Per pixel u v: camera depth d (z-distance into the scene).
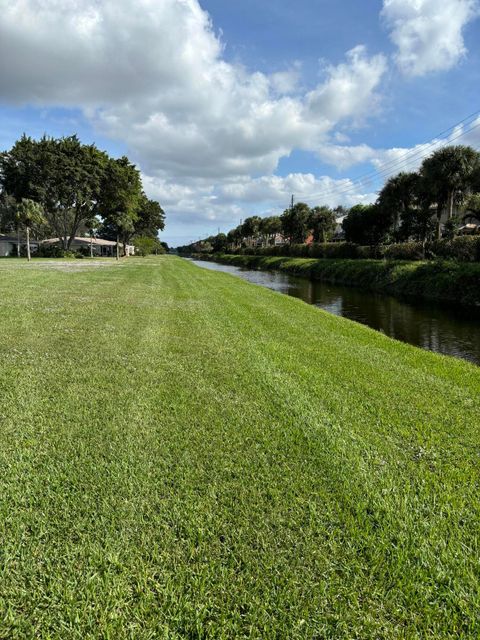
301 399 4.05
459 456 2.99
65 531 2.07
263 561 1.91
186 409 3.71
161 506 2.29
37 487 2.44
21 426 3.26
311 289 22.41
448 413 3.83
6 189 39.34
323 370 5.18
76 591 1.72
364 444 3.14
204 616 1.62
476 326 11.50
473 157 25.05
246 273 36.41
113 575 1.80
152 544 2.00
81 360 5.20
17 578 1.78
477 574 1.87
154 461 2.78
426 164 26.34
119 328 7.28
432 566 1.91
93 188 41.56
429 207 29.67
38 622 1.58
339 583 1.80
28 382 4.30
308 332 7.91
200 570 1.85
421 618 1.65
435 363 5.93
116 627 1.57
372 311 14.38
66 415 3.49
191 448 2.98
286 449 3.01
